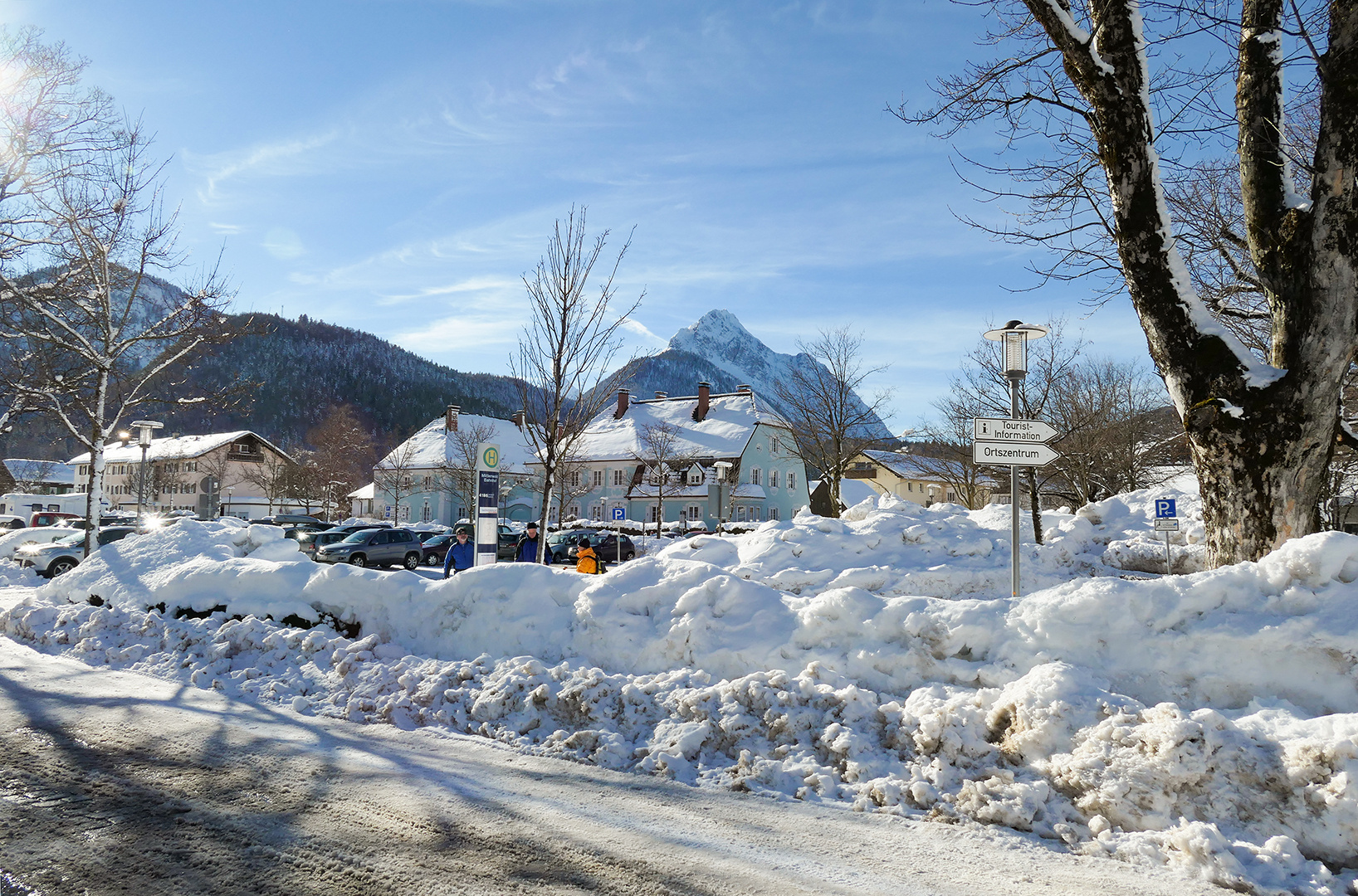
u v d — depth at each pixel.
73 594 11.03
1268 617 5.11
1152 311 7.88
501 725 6.11
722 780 5.04
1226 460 7.38
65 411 21.73
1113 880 3.74
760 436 62.53
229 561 9.98
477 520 13.41
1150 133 7.83
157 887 3.49
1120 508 14.95
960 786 4.67
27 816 4.30
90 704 6.79
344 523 44.62
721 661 6.34
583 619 7.11
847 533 11.90
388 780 4.96
